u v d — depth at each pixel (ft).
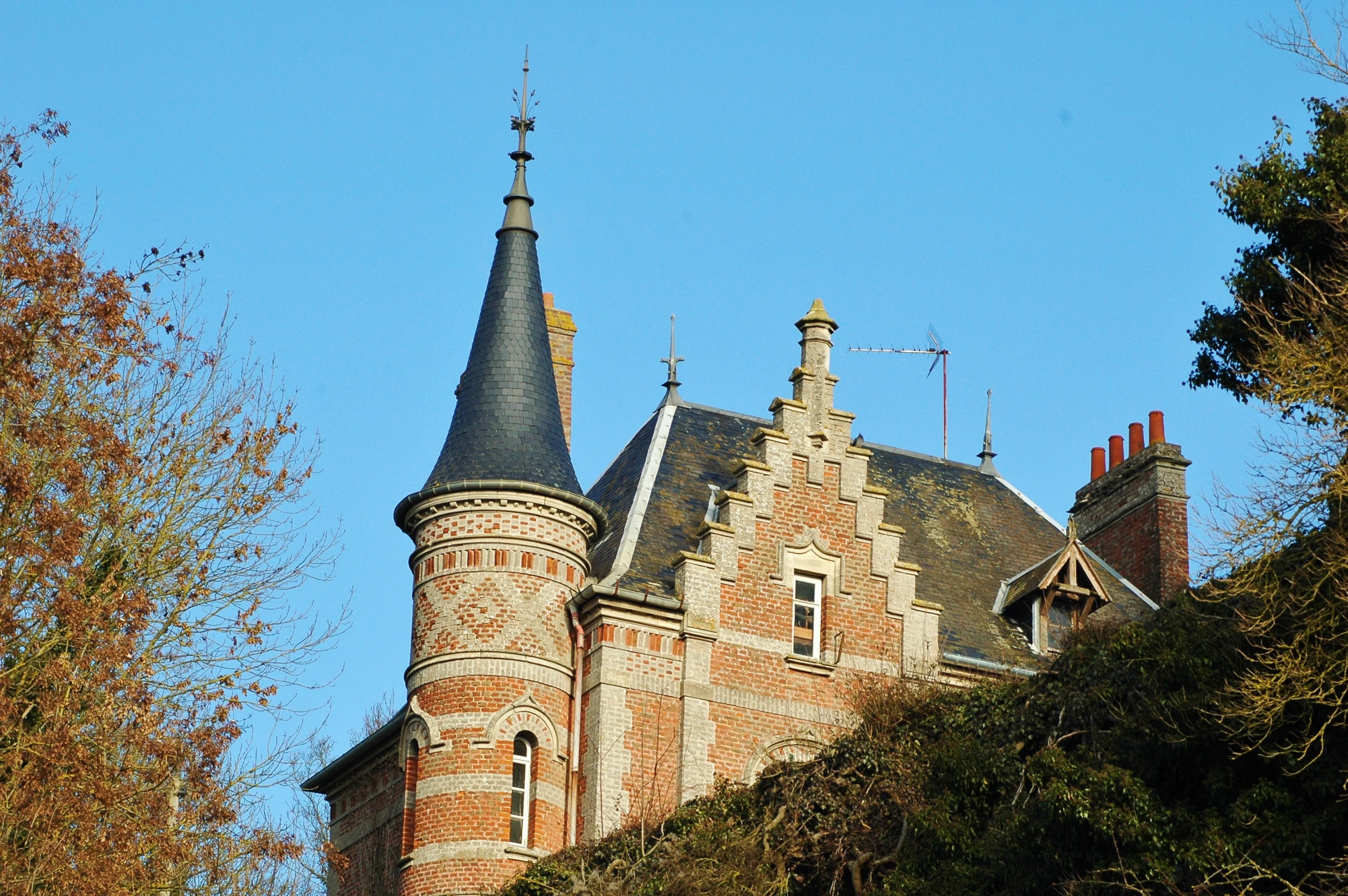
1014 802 97.30
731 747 139.85
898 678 126.93
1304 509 90.53
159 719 107.96
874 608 147.64
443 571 142.51
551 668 140.46
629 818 128.57
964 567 160.76
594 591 140.46
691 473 156.56
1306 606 86.07
